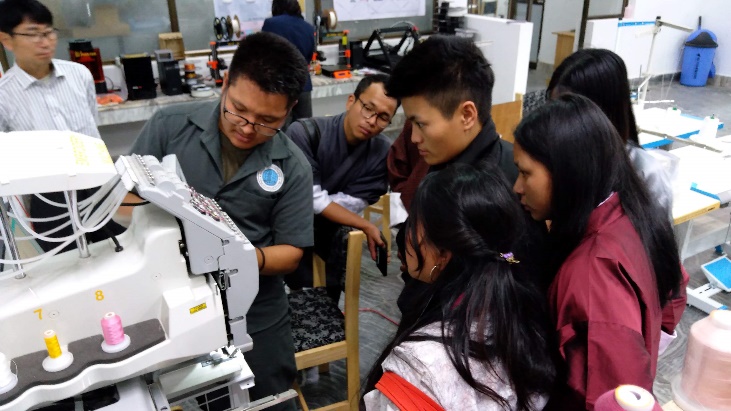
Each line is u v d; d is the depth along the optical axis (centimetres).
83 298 87
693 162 264
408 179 165
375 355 237
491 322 82
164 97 377
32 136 88
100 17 403
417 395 81
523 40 486
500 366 81
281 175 138
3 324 82
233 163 139
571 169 92
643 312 93
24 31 234
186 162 136
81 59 361
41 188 79
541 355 85
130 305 92
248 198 136
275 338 153
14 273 88
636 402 72
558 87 147
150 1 414
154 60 419
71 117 262
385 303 279
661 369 226
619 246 92
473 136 123
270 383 156
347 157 194
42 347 87
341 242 185
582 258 94
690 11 705
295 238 139
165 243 91
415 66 114
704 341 99
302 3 469
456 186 86
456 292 86
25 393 80
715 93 667
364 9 502
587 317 87
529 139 95
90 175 82
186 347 92
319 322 189
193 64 393
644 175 118
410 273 100
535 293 89
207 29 442
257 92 116
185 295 93
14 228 96
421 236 89
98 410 88
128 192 92
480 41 474
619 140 98
